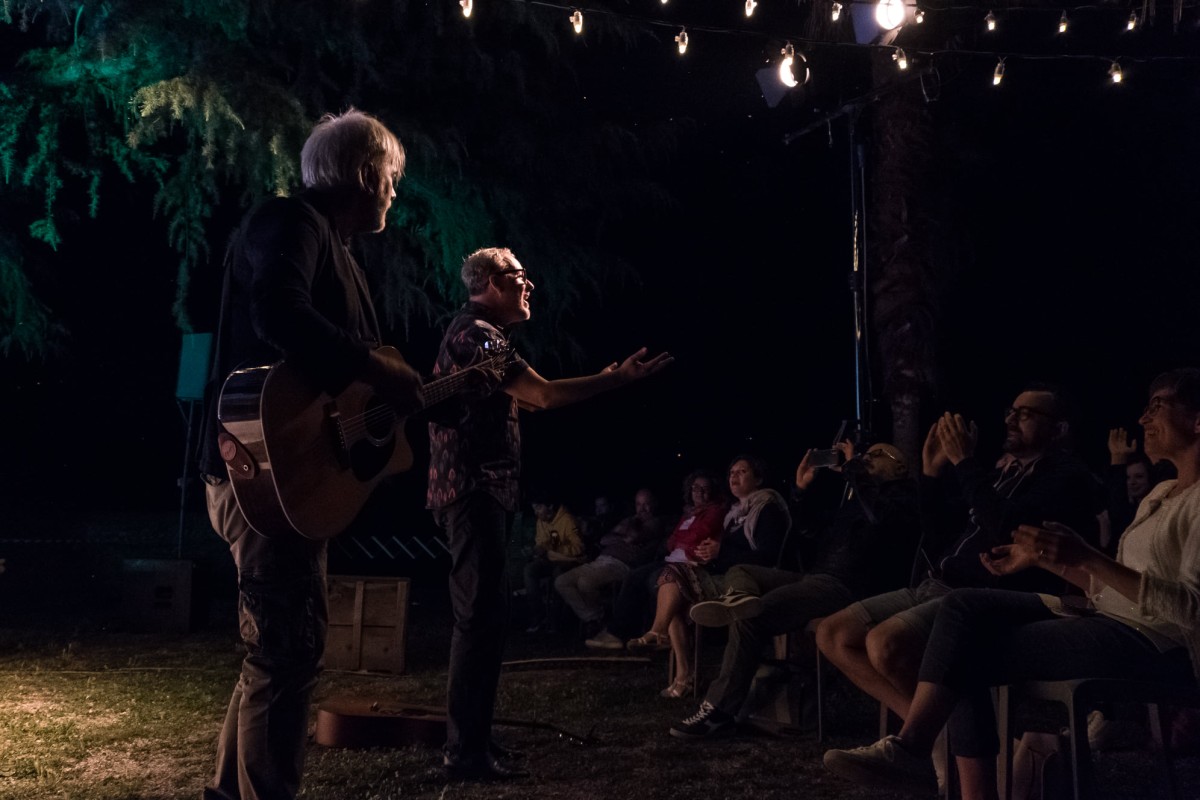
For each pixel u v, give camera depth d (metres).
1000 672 2.98
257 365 2.64
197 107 7.66
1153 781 3.72
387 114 8.59
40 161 8.40
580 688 5.61
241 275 2.74
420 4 8.56
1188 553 2.72
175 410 16.17
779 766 3.97
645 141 10.22
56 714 4.81
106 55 7.79
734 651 4.47
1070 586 3.56
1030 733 3.23
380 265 9.59
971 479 3.47
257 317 2.48
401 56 8.90
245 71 7.88
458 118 9.17
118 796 3.50
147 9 7.90
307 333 2.47
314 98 8.35
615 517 10.05
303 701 2.69
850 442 4.90
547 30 8.75
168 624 8.14
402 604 6.31
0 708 4.95
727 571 5.32
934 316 8.13
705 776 3.82
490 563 3.69
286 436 2.54
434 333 12.52
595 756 4.08
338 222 2.85
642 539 8.43
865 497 4.66
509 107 9.37
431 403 3.30
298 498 2.55
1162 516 2.92
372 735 4.12
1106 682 2.76
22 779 3.70
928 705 2.98
